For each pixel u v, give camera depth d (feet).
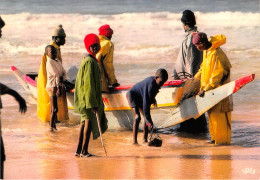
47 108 54.44
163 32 146.61
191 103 46.85
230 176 34.81
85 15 191.72
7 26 161.68
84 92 40.27
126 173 35.53
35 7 228.63
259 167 37.42
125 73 87.97
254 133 50.49
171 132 52.60
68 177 34.40
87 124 41.14
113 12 210.18
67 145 46.47
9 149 44.62
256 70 88.99
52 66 52.65
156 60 102.94
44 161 39.81
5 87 27.48
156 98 48.91
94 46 41.01
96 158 41.11
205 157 41.24
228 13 185.26
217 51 44.50
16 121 56.65
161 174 35.32
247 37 132.26
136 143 45.98
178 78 51.83
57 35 53.88
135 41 129.90
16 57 106.83
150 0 246.47
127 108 50.88
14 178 34.19
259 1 229.04
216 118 45.91
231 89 43.42
